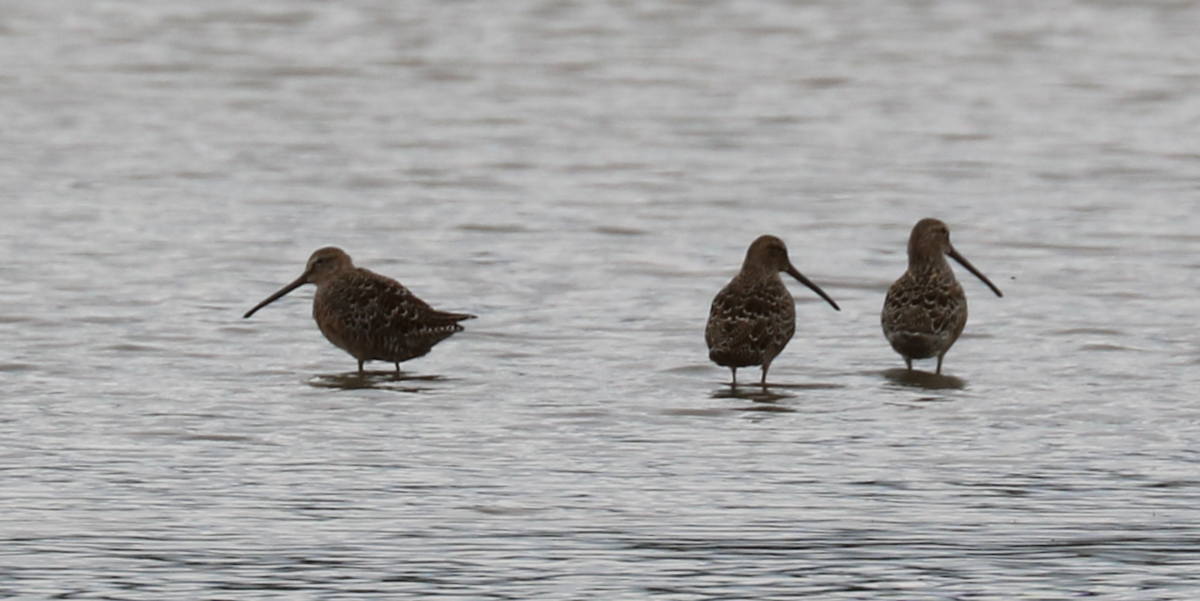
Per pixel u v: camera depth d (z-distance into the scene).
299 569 10.44
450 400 15.01
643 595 10.00
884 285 20.27
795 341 17.56
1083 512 11.75
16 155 27.58
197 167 27.00
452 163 27.67
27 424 13.96
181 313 18.25
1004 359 16.69
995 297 19.41
